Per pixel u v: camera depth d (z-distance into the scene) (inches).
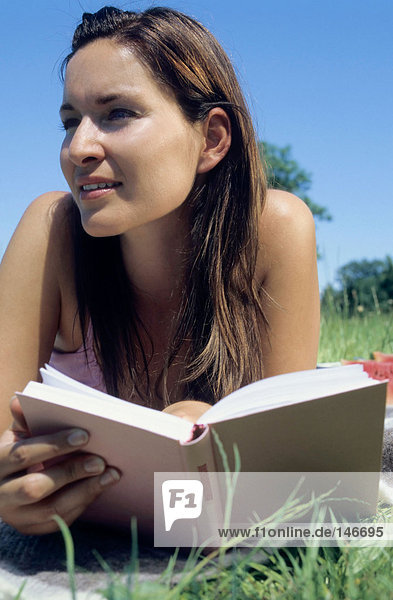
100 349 71.5
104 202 57.9
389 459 67.9
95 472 44.0
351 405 42.8
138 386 71.9
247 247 67.6
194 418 49.6
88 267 68.4
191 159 62.5
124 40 59.1
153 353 72.3
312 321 71.9
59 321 72.7
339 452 45.2
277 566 41.4
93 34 60.2
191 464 41.5
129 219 58.6
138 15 61.5
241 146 66.8
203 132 64.4
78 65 58.9
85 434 42.9
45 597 39.6
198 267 67.6
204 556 45.3
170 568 39.1
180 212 66.7
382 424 44.5
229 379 67.0
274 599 37.0
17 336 65.4
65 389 45.0
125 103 57.4
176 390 70.9
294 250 68.8
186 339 68.6
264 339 70.1
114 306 69.9
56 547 46.4
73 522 50.0
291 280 69.1
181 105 61.3
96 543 47.6
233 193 67.4
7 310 65.4
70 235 68.3
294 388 44.3
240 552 45.7
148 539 47.9
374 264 912.3
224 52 67.2
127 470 44.2
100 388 77.4
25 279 66.2
